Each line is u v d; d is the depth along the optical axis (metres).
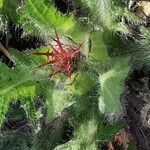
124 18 0.23
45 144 0.25
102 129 0.23
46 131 0.25
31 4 0.20
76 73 0.22
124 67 0.21
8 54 0.27
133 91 0.25
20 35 0.26
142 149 0.26
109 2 0.22
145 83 0.25
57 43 0.21
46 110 0.24
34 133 0.26
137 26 0.24
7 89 0.21
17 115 0.27
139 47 0.24
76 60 0.22
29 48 0.27
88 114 0.24
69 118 0.24
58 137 0.26
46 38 0.23
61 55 0.20
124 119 0.25
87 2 0.23
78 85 0.23
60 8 0.26
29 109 0.22
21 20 0.22
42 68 0.22
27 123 0.27
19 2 0.23
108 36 0.24
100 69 0.22
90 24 0.23
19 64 0.22
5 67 0.21
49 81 0.22
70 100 0.23
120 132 0.26
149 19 0.25
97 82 0.23
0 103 0.21
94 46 0.22
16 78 0.21
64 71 0.21
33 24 0.22
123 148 0.27
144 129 0.26
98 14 0.23
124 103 0.23
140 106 0.26
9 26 0.26
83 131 0.23
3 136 0.27
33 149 0.25
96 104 0.24
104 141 0.25
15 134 0.27
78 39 0.22
